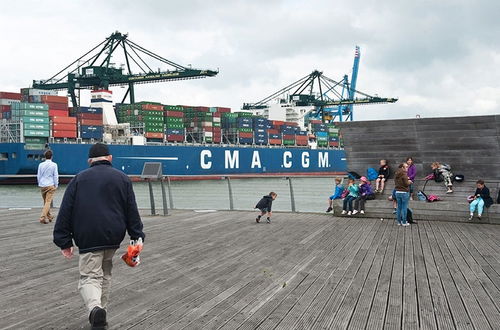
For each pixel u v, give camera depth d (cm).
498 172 1253
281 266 676
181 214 1393
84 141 5194
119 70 7406
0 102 4994
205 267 671
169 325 427
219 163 6069
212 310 471
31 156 4478
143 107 5928
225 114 6894
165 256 751
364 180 1312
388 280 593
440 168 1296
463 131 1273
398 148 1365
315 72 10950
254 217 1313
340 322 436
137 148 5284
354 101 10662
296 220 1239
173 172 5584
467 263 696
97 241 399
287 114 9281
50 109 4981
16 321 440
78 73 7244
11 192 3447
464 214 1194
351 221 1223
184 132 6275
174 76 7200
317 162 7569
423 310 472
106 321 408
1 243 877
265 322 435
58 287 564
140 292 540
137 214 423
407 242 888
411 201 1252
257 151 6588
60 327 424
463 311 469
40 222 1177
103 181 405
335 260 718
